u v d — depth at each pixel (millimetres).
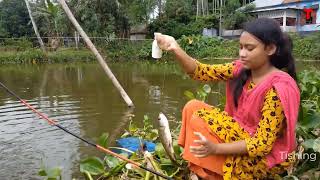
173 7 28953
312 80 4172
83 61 19578
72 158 3900
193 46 23375
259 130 2186
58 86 9508
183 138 2529
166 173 2941
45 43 23594
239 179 2320
